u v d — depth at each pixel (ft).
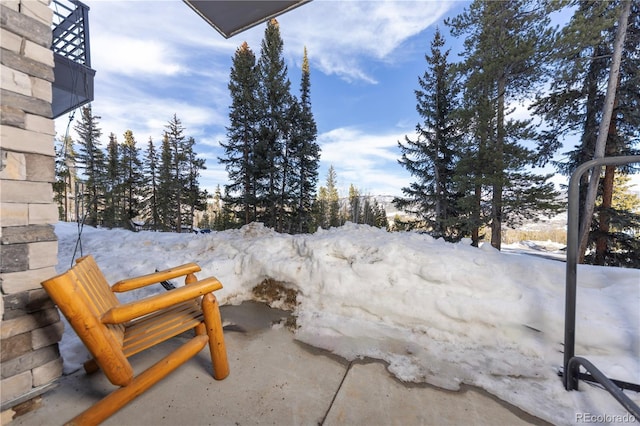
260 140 47.47
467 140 29.19
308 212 53.26
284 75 48.60
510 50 24.17
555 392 5.14
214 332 5.17
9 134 4.06
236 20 7.89
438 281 7.86
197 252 14.23
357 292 8.43
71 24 12.12
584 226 24.63
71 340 6.60
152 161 82.74
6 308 4.02
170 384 5.24
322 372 5.80
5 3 4.01
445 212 38.88
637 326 5.85
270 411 4.66
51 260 4.57
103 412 4.02
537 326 6.51
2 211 3.98
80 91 11.73
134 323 5.25
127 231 20.80
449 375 5.73
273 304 9.71
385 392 5.20
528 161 25.21
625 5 21.85
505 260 8.63
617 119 25.04
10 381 4.06
